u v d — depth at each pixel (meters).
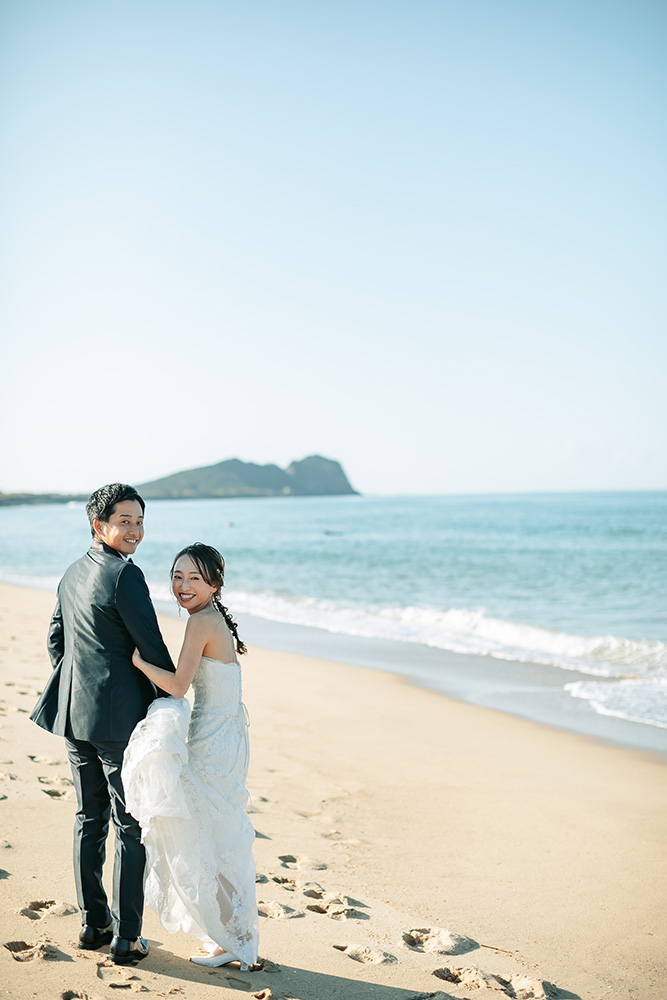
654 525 55.62
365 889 4.22
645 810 5.77
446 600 19.98
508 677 10.89
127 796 2.98
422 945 3.63
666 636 14.27
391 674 10.98
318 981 3.17
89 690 3.10
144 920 3.63
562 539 44.12
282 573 27.69
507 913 4.07
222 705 3.24
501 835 5.21
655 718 8.63
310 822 5.25
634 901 4.27
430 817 5.50
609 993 3.34
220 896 3.10
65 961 3.07
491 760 7.00
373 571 28.08
